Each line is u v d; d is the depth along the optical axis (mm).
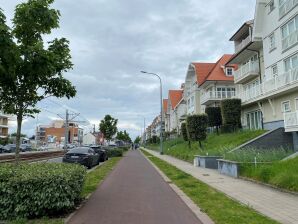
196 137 30891
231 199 10086
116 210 8641
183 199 10273
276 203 9445
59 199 7656
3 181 7617
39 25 8648
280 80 25812
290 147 22891
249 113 34719
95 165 26594
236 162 16094
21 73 8258
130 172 19375
